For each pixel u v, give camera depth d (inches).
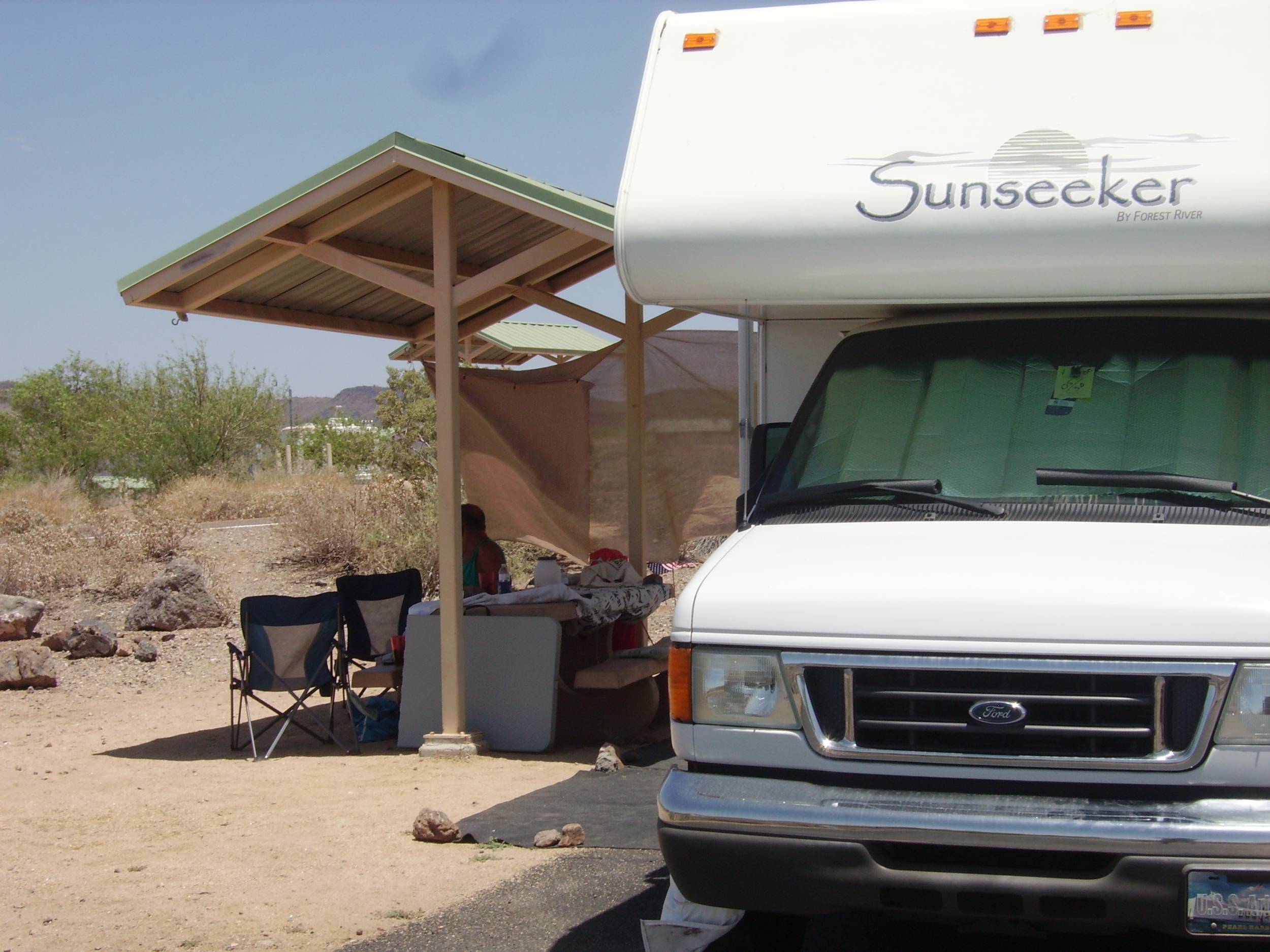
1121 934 141.7
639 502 382.9
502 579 364.2
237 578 626.2
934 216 163.9
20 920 191.8
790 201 169.3
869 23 182.2
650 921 174.7
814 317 197.6
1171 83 165.0
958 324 184.7
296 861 222.4
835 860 135.4
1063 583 136.9
